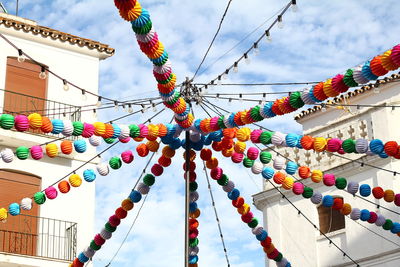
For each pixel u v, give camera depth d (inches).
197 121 677.3
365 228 1008.9
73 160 1069.8
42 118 642.8
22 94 1034.1
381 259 976.3
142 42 559.8
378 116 1027.9
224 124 660.7
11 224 1016.9
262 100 644.7
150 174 724.7
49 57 1095.0
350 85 568.7
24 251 1007.6
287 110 615.2
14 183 1032.8
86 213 1057.5
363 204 1018.7
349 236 1021.2
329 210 1057.5
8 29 1074.7
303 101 598.2
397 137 1009.5
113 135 670.5
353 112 1056.8
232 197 738.2
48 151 673.6
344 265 1015.0
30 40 1088.2
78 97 1098.7
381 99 1038.4
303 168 703.1
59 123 651.5
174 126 688.4
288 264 767.7
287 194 1098.7
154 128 682.2
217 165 722.2
